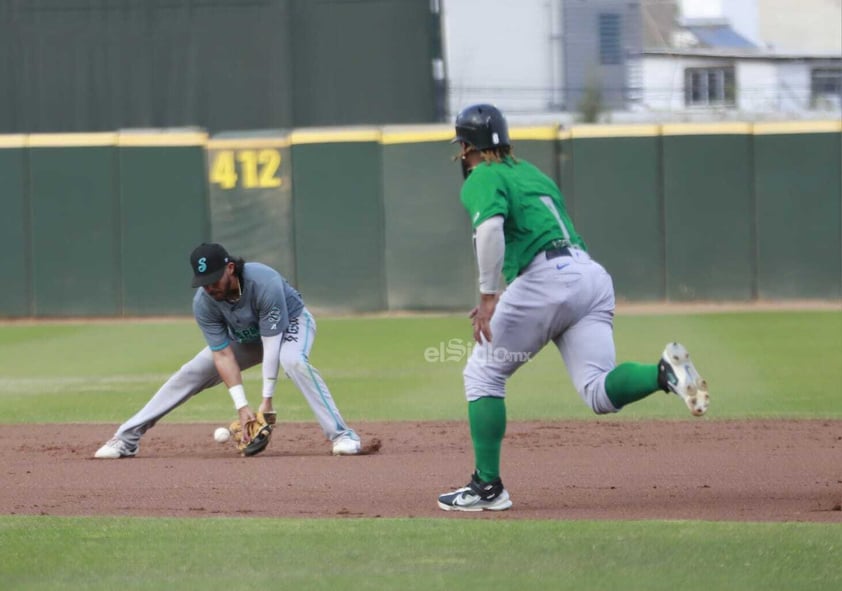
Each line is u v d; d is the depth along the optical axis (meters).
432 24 70.94
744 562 16.59
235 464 26.42
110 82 72.00
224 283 25.97
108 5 71.69
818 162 65.12
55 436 31.52
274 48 71.12
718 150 65.31
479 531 18.69
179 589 15.96
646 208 65.88
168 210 67.19
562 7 77.88
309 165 66.50
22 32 72.06
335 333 58.16
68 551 17.97
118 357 51.06
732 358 46.00
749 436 29.55
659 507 20.86
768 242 65.62
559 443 29.09
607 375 19.22
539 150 65.69
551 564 16.73
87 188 67.44
